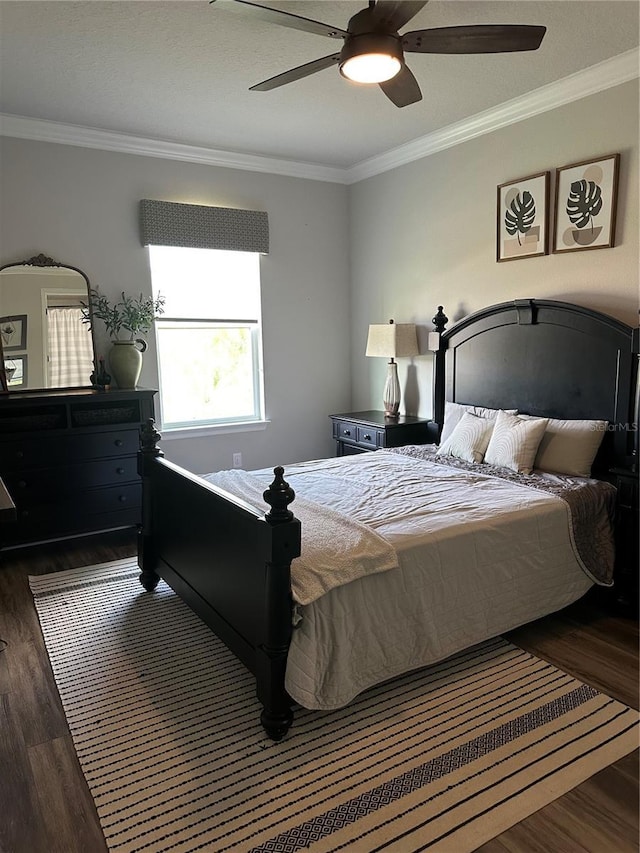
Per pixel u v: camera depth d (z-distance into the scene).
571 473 3.12
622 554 2.85
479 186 3.96
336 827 1.69
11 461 3.59
